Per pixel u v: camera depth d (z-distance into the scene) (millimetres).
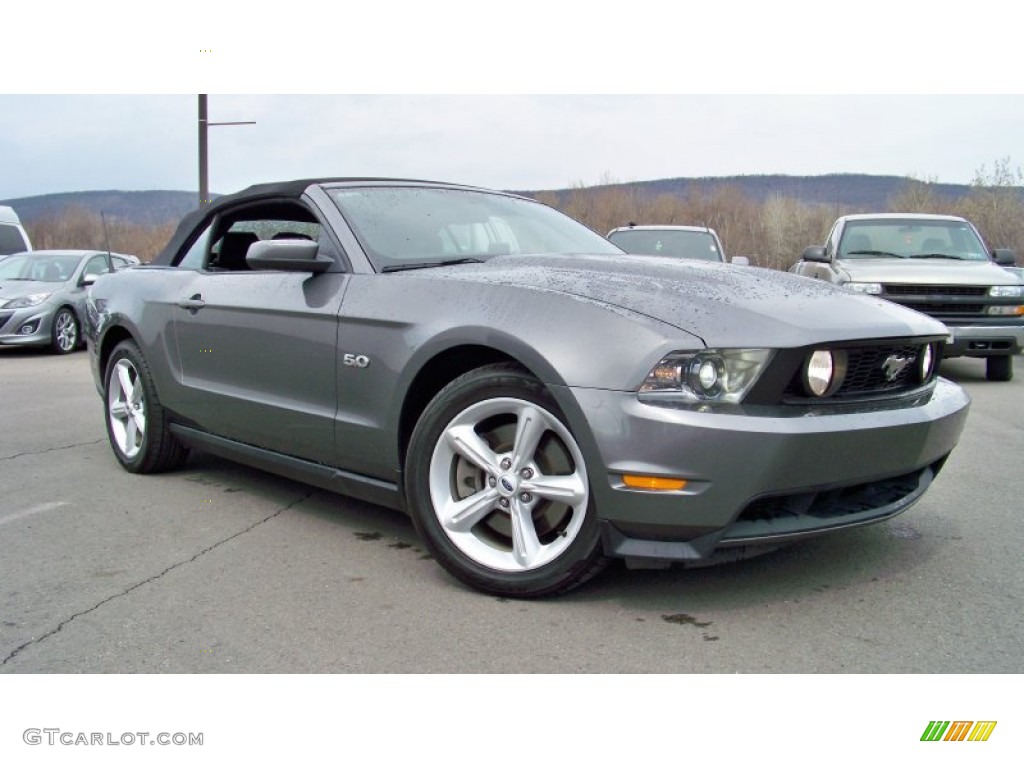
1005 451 5164
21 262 12992
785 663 2434
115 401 4812
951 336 3191
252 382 3758
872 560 3213
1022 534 3520
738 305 2715
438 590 2982
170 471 4727
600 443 2570
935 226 9930
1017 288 8375
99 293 4953
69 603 2914
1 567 3268
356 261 3412
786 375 2562
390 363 3102
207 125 19547
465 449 2900
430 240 3609
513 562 2844
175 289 4277
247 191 4195
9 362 11008
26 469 4844
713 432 2473
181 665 2471
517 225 4008
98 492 4328
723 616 2736
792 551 3311
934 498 4070
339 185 3812
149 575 3164
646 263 3314
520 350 2729
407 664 2457
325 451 3436
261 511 3969
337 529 3686
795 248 53781
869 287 8656
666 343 2551
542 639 2594
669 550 2592
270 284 3717
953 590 2926
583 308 2725
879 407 2773
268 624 2727
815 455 2531
